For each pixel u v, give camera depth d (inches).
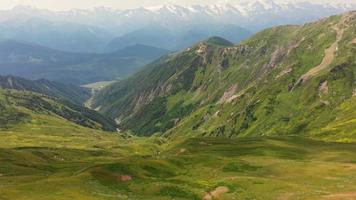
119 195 3932.1
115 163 4736.7
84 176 4256.9
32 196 3592.5
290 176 4800.7
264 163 5433.1
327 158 6422.2
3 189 3713.1
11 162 6865.2
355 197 3661.4
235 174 4943.4
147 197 3983.8
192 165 5369.1
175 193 4057.6
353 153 6850.4
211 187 4279.0
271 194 3981.3
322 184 4394.7
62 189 3858.3
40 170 6565.0
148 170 4911.4
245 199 3902.6
